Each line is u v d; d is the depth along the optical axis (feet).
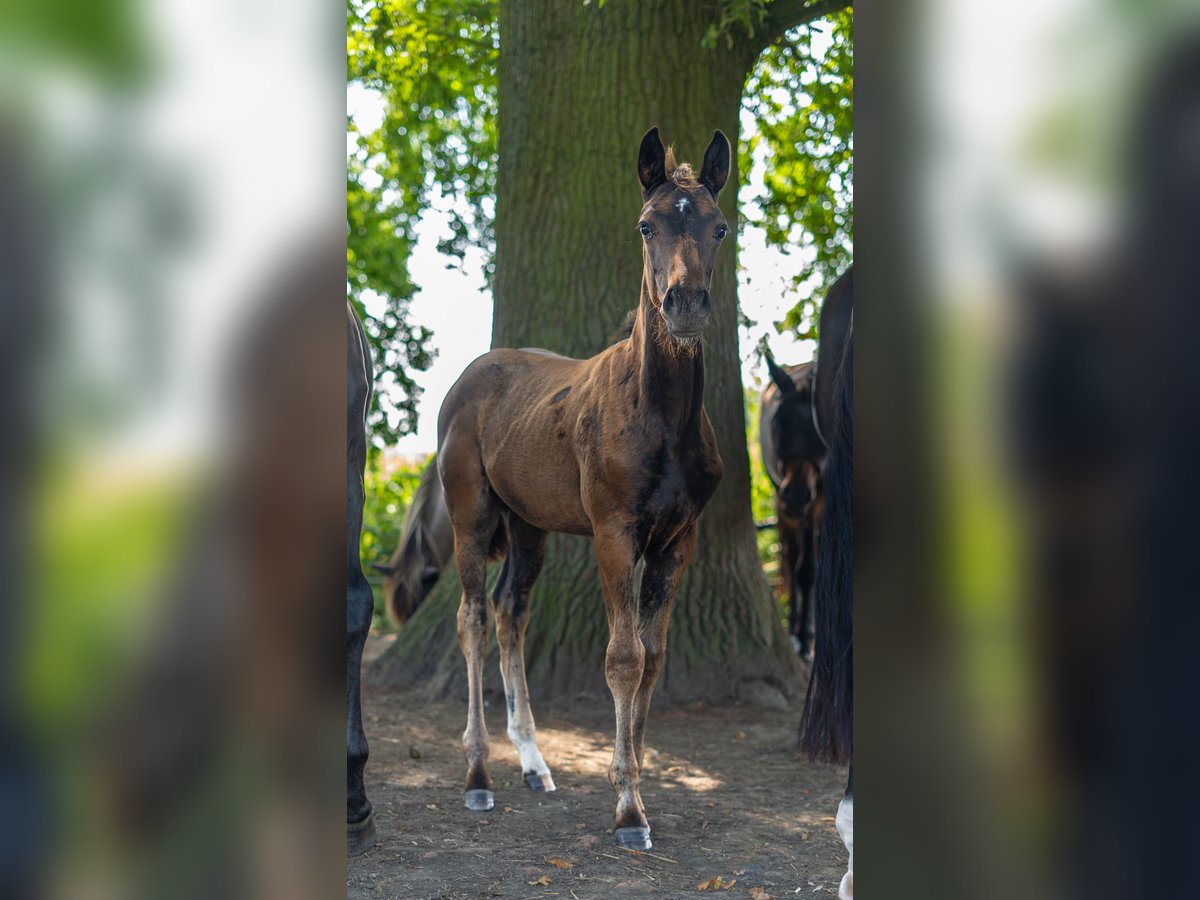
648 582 12.92
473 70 28.07
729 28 20.25
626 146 19.99
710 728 17.46
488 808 13.23
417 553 24.88
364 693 19.67
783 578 28.99
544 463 13.74
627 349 12.62
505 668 14.88
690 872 11.00
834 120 28.30
